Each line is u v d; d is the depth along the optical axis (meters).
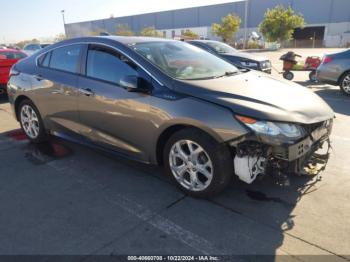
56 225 2.98
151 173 3.99
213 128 3.01
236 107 2.98
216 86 3.31
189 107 3.14
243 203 3.28
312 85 10.77
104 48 3.90
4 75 8.29
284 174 3.18
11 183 3.80
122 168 4.15
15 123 6.34
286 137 2.90
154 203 3.33
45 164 4.31
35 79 4.69
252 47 45.91
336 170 3.98
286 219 3.02
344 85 8.68
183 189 3.46
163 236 2.81
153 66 3.48
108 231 2.89
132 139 3.66
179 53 4.09
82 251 2.64
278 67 17.05
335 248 2.64
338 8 51.47
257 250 2.63
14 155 4.62
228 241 2.74
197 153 3.24
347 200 3.31
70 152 4.71
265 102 3.09
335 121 6.12
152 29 56.38
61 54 4.43
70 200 3.41
